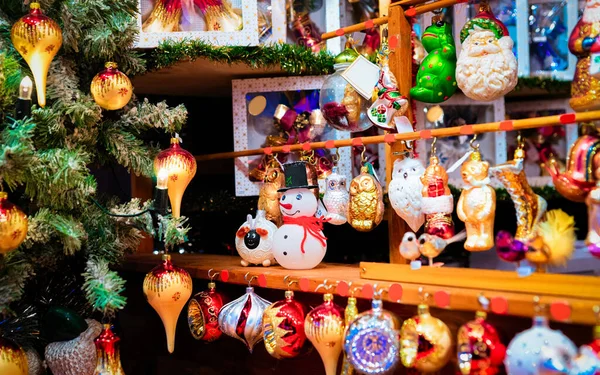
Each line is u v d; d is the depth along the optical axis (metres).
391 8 1.17
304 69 1.46
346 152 1.49
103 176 1.81
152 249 1.73
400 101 1.13
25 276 1.11
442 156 1.70
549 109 1.95
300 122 1.50
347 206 1.24
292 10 1.57
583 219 2.02
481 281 0.95
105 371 1.17
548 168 0.97
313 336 1.08
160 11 1.44
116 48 1.26
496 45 1.06
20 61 1.19
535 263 0.91
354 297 1.07
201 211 1.79
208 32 1.44
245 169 1.52
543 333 0.85
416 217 1.10
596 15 0.94
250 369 1.37
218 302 1.30
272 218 1.38
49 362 1.19
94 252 1.23
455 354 1.01
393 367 0.98
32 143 1.08
